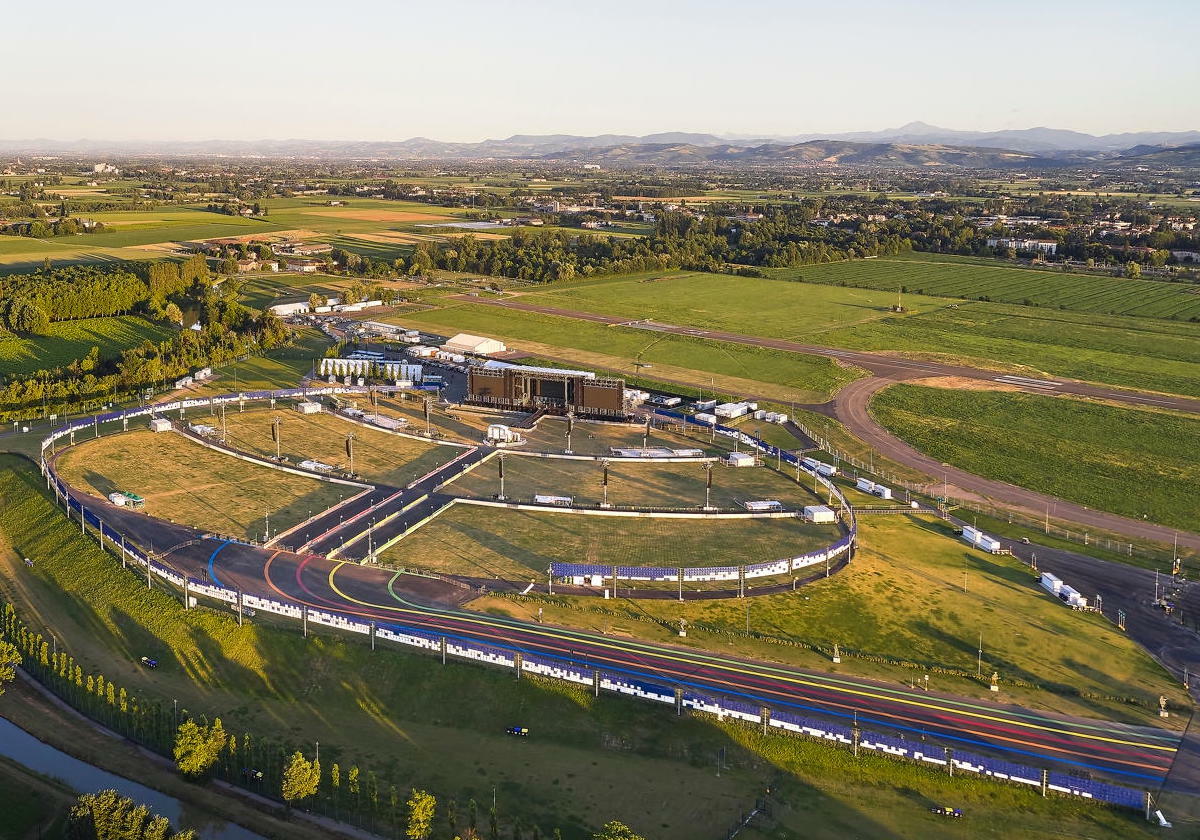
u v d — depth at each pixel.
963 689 101.00
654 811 81.19
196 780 85.44
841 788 85.19
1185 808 82.56
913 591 124.25
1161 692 101.38
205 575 121.62
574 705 95.75
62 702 99.44
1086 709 97.88
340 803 83.00
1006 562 135.25
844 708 96.50
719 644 108.75
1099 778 86.50
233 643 106.62
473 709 95.88
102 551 127.56
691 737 91.31
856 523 147.75
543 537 139.62
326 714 96.44
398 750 90.50
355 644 105.06
